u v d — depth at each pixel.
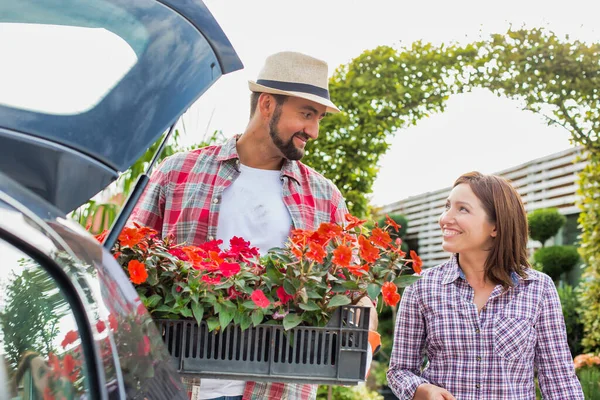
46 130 1.20
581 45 6.04
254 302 1.72
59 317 0.98
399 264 1.93
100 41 1.34
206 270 1.78
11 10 1.30
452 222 2.44
